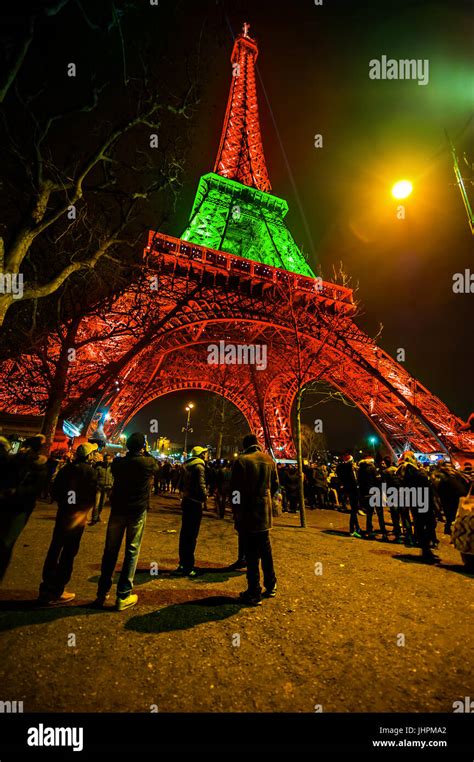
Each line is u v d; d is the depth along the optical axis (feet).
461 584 21.24
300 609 16.81
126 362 87.40
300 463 42.57
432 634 14.66
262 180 197.06
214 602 17.25
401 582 21.25
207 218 159.12
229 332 130.41
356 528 36.91
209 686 10.75
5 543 14.82
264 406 147.84
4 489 15.15
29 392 69.10
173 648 12.80
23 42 21.59
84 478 17.25
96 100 29.78
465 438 106.32
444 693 10.80
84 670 11.23
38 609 15.51
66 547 16.47
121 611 15.75
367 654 12.94
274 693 10.55
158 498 74.95
